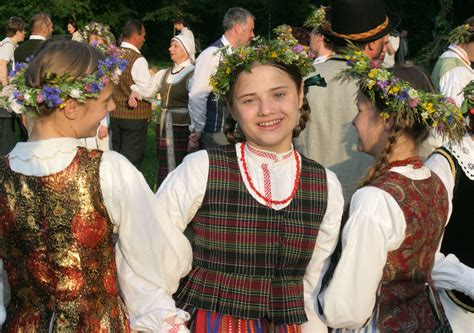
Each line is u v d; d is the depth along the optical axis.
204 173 2.35
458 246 2.67
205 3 23.67
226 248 2.33
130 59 7.01
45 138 2.14
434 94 2.46
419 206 2.34
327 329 2.51
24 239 2.11
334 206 2.43
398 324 2.37
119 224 2.18
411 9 20.73
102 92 2.20
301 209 2.38
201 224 2.36
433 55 14.63
